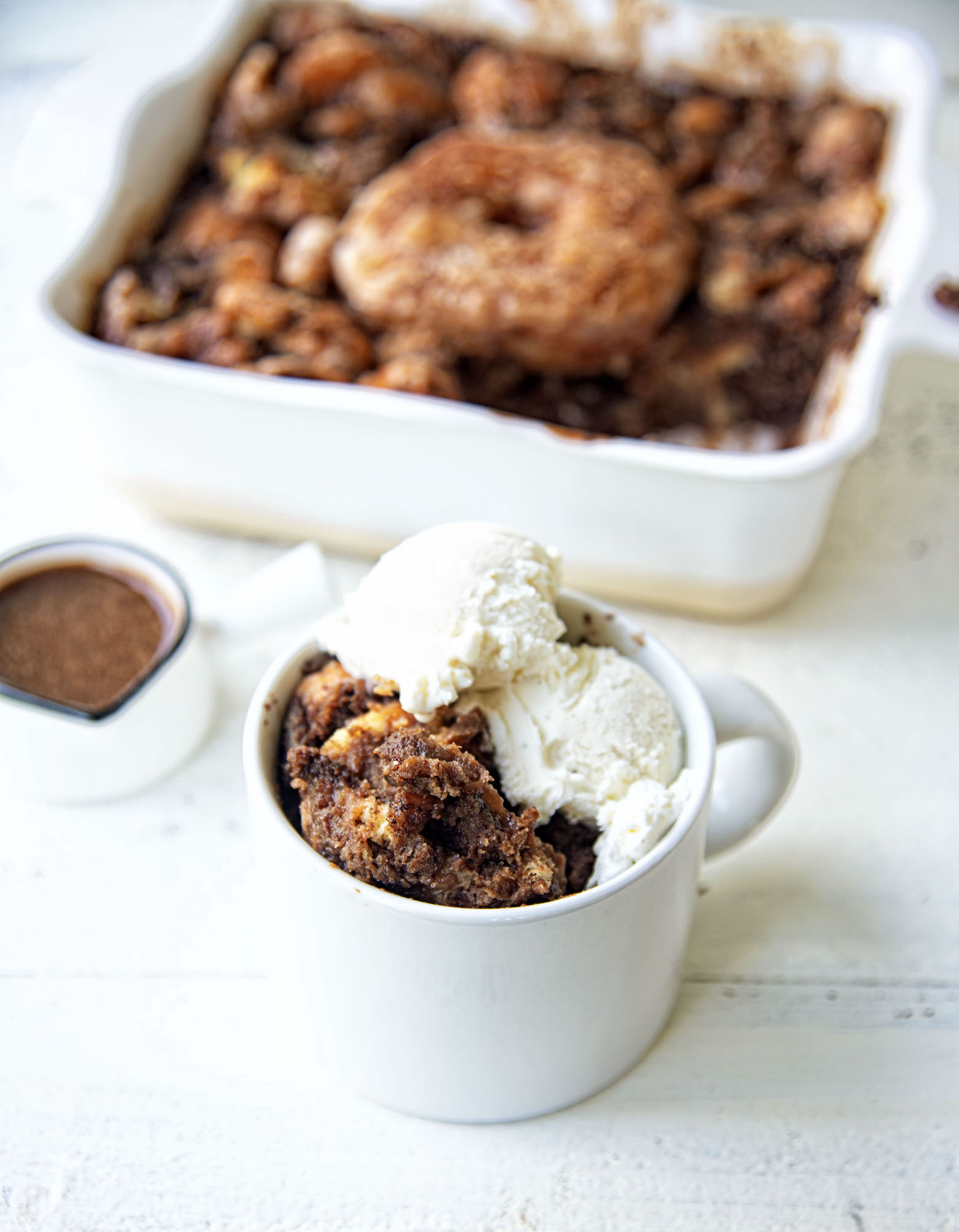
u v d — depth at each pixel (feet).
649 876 1.25
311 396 1.68
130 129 2.01
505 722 1.30
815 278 2.05
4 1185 1.38
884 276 1.92
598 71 2.34
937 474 1.96
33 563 1.66
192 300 1.97
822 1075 1.45
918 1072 1.45
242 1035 1.47
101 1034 1.47
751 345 2.03
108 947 1.53
